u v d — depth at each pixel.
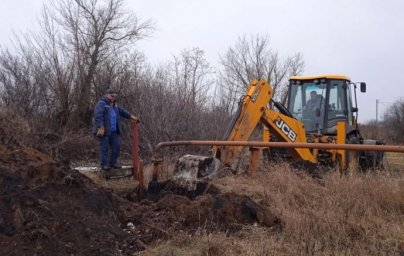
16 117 7.73
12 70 15.95
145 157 12.99
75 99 16.47
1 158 5.63
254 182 7.46
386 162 11.56
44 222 4.83
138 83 15.81
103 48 18.86
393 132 37.88
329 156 9.78
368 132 35.34
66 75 16.67
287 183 7.26
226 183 7.33
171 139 13.59
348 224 5.74
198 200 6.31
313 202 6.58
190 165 7.28
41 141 12.59
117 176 8.07
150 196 7.22
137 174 8.17
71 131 14.45
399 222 5.90
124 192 7.23
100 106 8.34
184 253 4.93
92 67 17.30
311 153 9.79
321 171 8.23
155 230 5.51
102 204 5.67
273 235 5.57
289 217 5.97
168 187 7.26
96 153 13.78
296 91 11.41
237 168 8.08
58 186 5.51
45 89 16.19
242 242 5.27
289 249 5.03
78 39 18.23
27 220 4.77
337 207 6.32
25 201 4.96
